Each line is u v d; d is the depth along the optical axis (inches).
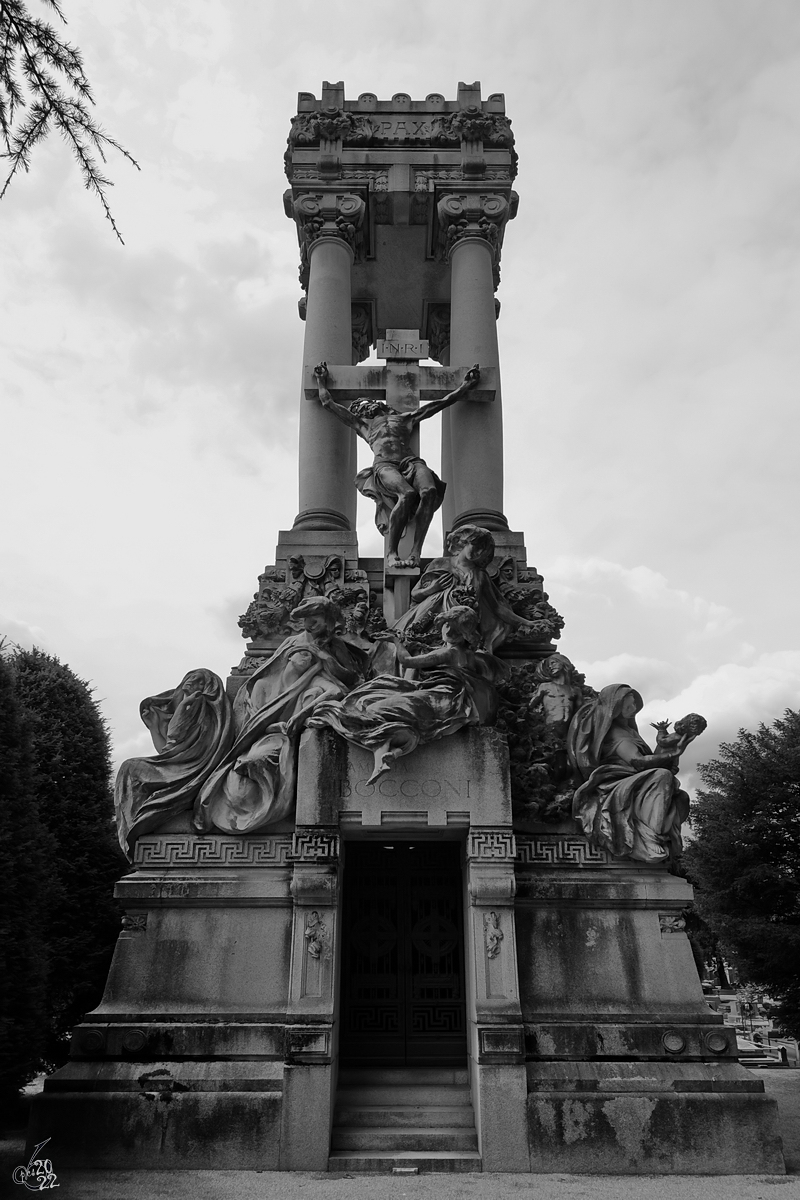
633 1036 395.5
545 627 534.6
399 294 815.1
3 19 272.5
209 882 425.1
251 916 422.3
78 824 605.6
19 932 407.2
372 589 564.7
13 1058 402.3
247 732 452.4
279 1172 359.9
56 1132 368.8
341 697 447.2
